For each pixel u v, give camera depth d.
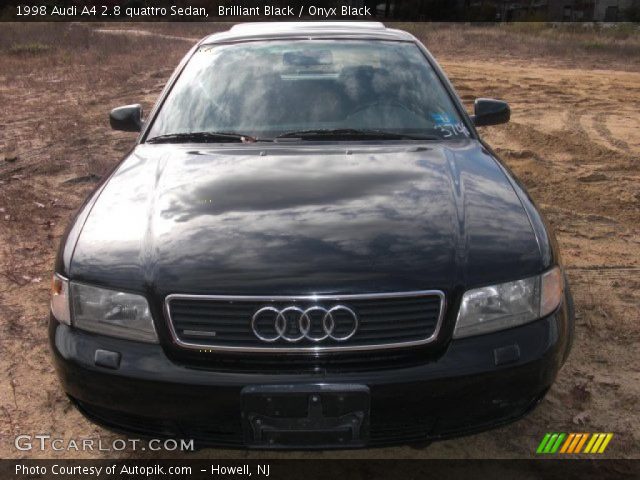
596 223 4.71
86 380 2.09
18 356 3.12
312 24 3.97
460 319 2.04
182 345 2.01
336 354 1.99
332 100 3.15
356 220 2.26
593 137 7.20
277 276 2.03
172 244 2.18
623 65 14.54
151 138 3.08
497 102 3.44
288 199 2.40
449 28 25.16
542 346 2.09
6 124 8.25
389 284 2.01
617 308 3.49
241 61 3.39
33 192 5.50
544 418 2.65
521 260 2.15
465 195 2.45
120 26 29.00
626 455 2.45
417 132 3.03
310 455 2.50
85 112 8.88
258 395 1.95
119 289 2.09
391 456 2.48
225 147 2.90
